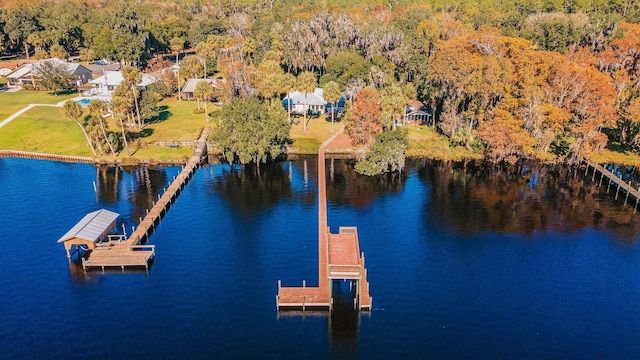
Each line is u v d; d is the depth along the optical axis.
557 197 77.75
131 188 81.31
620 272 56.62
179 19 190.12
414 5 182.50
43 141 100.94
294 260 59.19
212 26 187.12
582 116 87.38
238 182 84.44
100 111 91.81
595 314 49.38
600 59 100.75
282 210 73.19
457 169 89.94
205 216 71.19
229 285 54.19
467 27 157.25
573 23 134.38
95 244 59.88
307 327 47.47
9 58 178.25
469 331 46.91
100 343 45.41
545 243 63.16
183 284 54.34
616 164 89.75
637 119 89.50
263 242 63.59
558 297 52.03
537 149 93.19
